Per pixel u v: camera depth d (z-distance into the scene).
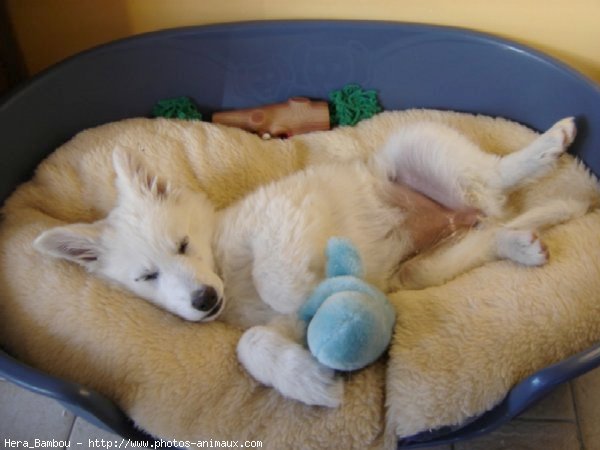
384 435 0.53
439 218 0.68
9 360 0.49
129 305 0.58
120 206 0.59
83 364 0.55
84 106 0.76
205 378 0.54
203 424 0.53
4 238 0.64
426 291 0.60
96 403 0.49
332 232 0.60
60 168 0.71
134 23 0.78
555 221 0.65
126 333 0.56
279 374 0.53
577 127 0.72
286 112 0.82
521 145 0.76
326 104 0.82
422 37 0.76
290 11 0.77
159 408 0.53
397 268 0.67
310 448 0.52
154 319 0.57
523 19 0.75
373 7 0.76
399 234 0.67
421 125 0.71
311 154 0.79
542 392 0.48
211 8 0.77
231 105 0.83
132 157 0.60
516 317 0.56
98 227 0.60
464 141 0.69
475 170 0.68
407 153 0.69
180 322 0.58
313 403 0.53
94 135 0.74
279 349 0.53
